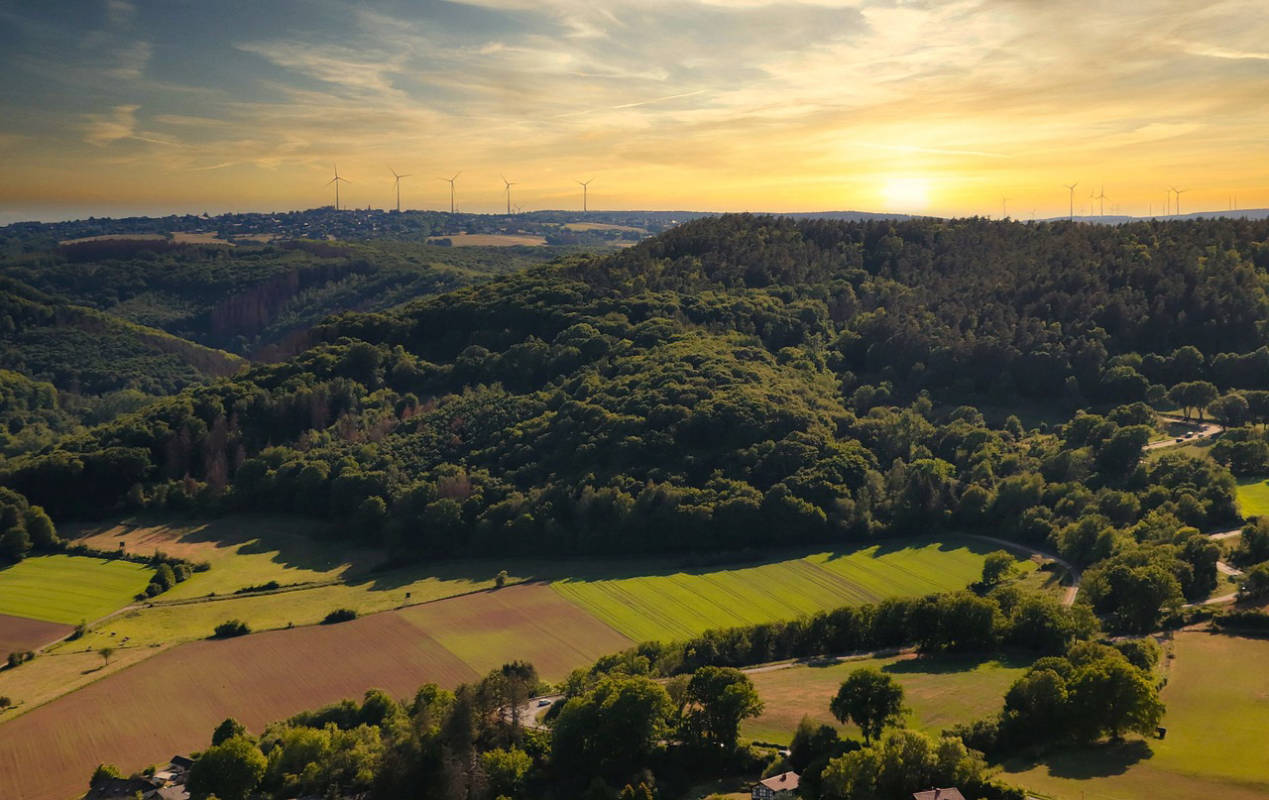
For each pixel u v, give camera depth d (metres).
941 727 97.56
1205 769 84.88
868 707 96.94
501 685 106.38
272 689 127.12
